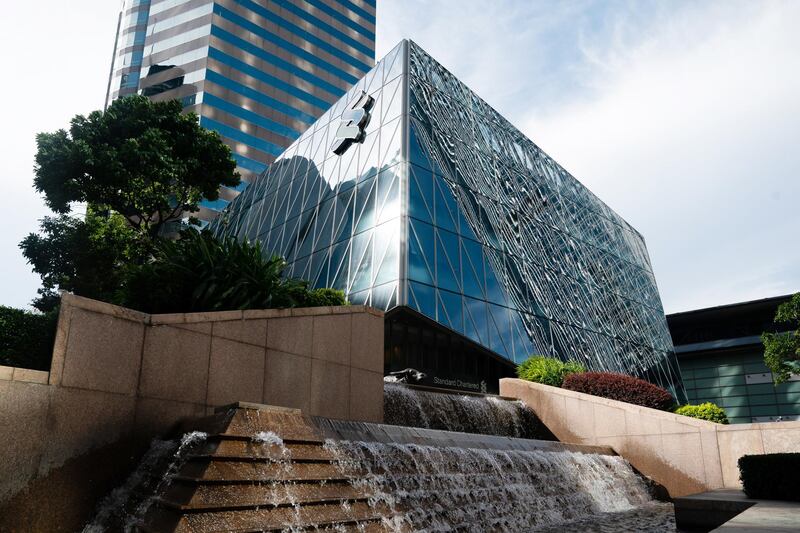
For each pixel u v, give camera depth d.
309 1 86.31
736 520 6.50
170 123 24.41
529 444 12.50
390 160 30.95
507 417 16.77
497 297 31.03
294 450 6.96
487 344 28.47
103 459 7.10
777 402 57.66
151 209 24.66
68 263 24.91
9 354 8.72
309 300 13.70
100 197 22.97
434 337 28.36
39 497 6.33
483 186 35.34
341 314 11.41
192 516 5.34
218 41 73.25
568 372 22.05
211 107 69.94
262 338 9.72
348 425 8.77
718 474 13.58
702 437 13.99
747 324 62.44
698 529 9.17
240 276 11.39
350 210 32.72
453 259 29.31
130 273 10.89
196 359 8.59
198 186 25.53
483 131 39.31
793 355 32.06
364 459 7.82
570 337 36.66
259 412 7.13
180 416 8.20
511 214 37.25
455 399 15.53
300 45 82.62
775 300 57.78
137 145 21.88
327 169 37.97
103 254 23.80
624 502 13.06
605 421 15.89
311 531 5.96
